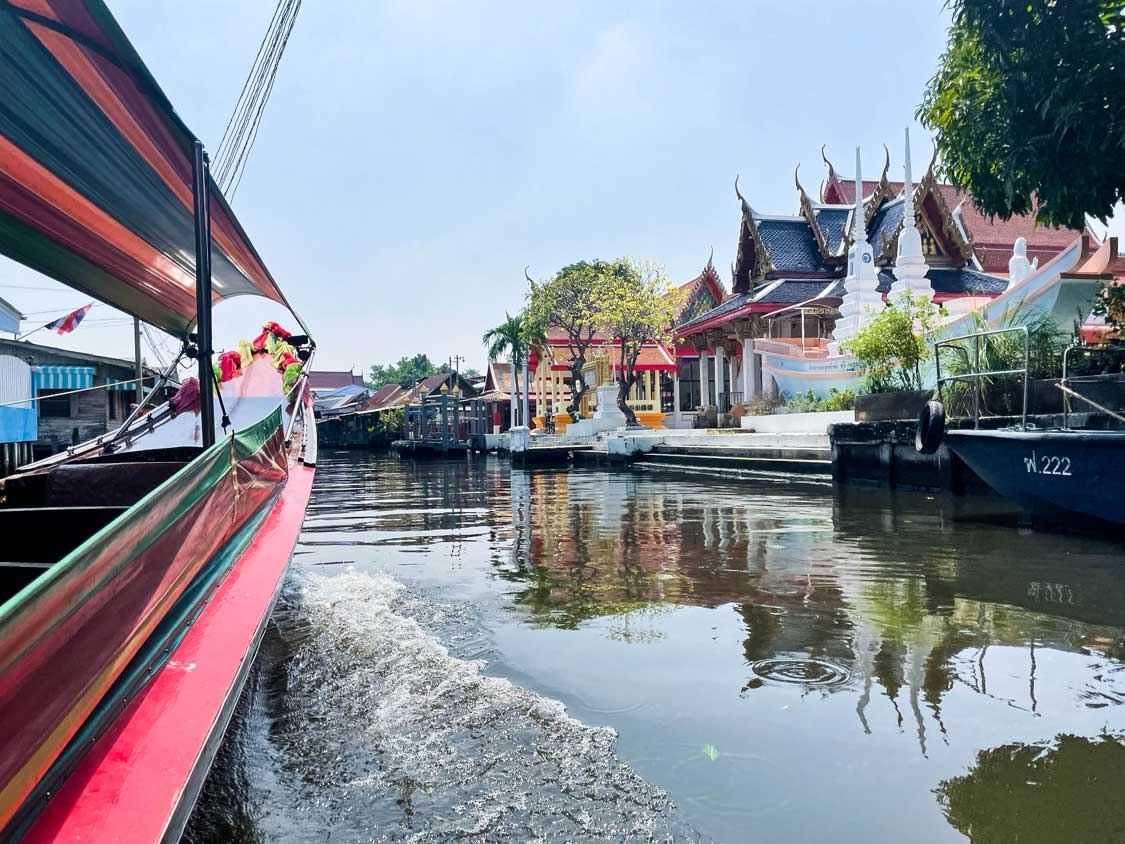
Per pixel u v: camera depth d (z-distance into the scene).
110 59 3.04
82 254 5.32
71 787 1.99
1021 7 7.86
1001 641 4.36
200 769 2.20
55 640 1.76
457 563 7.43
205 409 4.28
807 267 26.88
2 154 3.95
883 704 3.47
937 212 25.44
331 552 8.25
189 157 4.05
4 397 16.84
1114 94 7.64
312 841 2.49
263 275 5.99
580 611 5.32
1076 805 2.58
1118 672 3.83
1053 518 8.15
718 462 19.11
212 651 2.89
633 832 2.47
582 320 31.12
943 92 9.37
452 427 50.56
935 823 2.49
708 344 30.86
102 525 3.91
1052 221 9.02
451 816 2.61
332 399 74.38
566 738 3.18
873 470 13.43
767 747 3.06
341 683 3.95
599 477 20.77
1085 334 13.76
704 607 5.32
